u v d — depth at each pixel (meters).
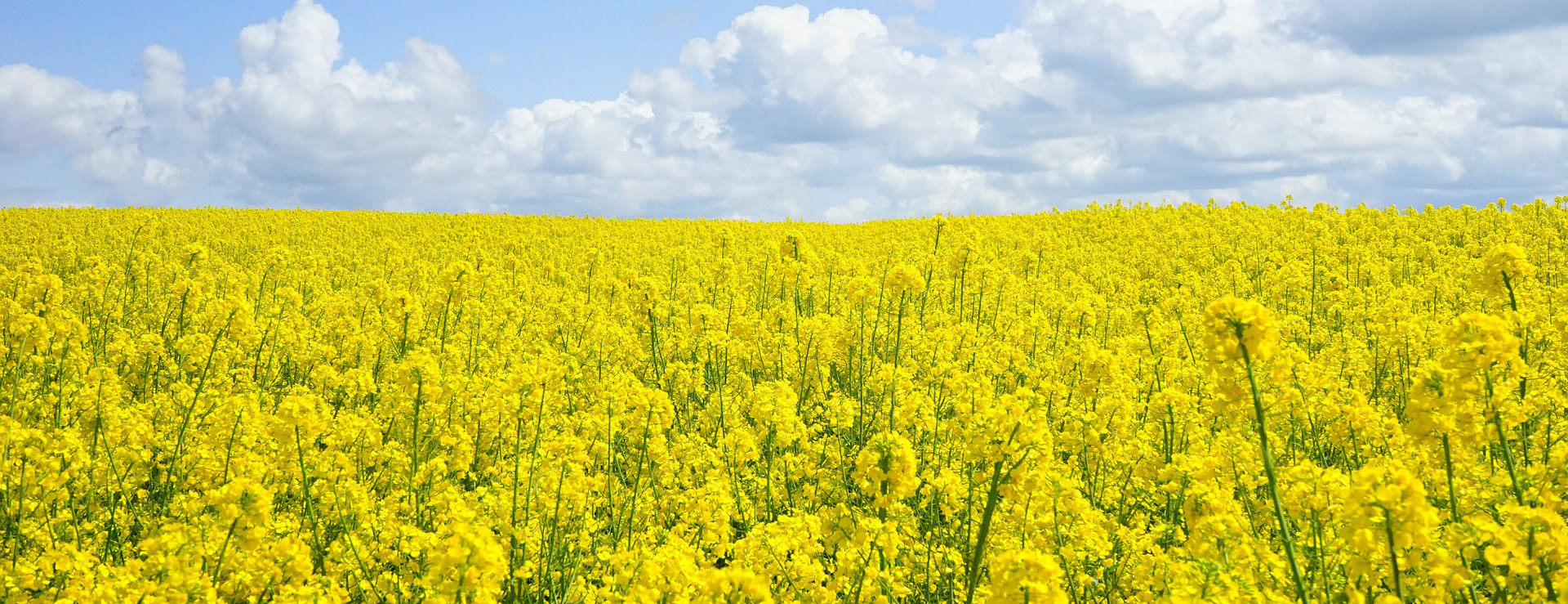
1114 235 29.22
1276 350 3.46
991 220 36.84
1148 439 6.32
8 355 8.02
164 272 14.82
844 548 4.57
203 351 8.62
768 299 15.01
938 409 8.45
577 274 20.53
